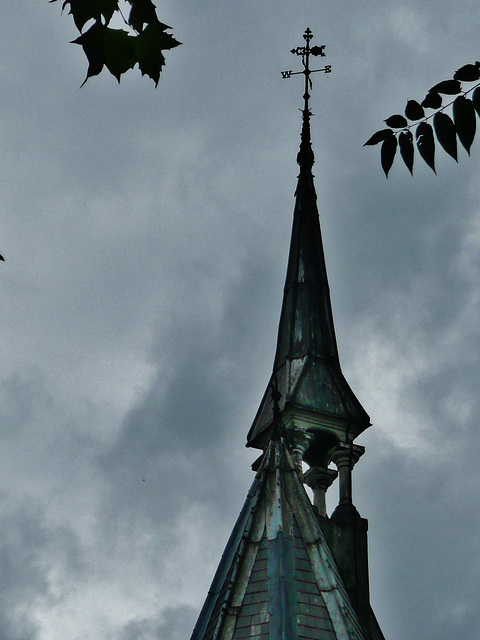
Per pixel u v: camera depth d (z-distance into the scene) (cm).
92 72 1526
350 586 4081
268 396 4575
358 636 3584
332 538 4191
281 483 3872
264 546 3728
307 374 4519
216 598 3744
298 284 4856
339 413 4462
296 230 5053
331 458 4462
